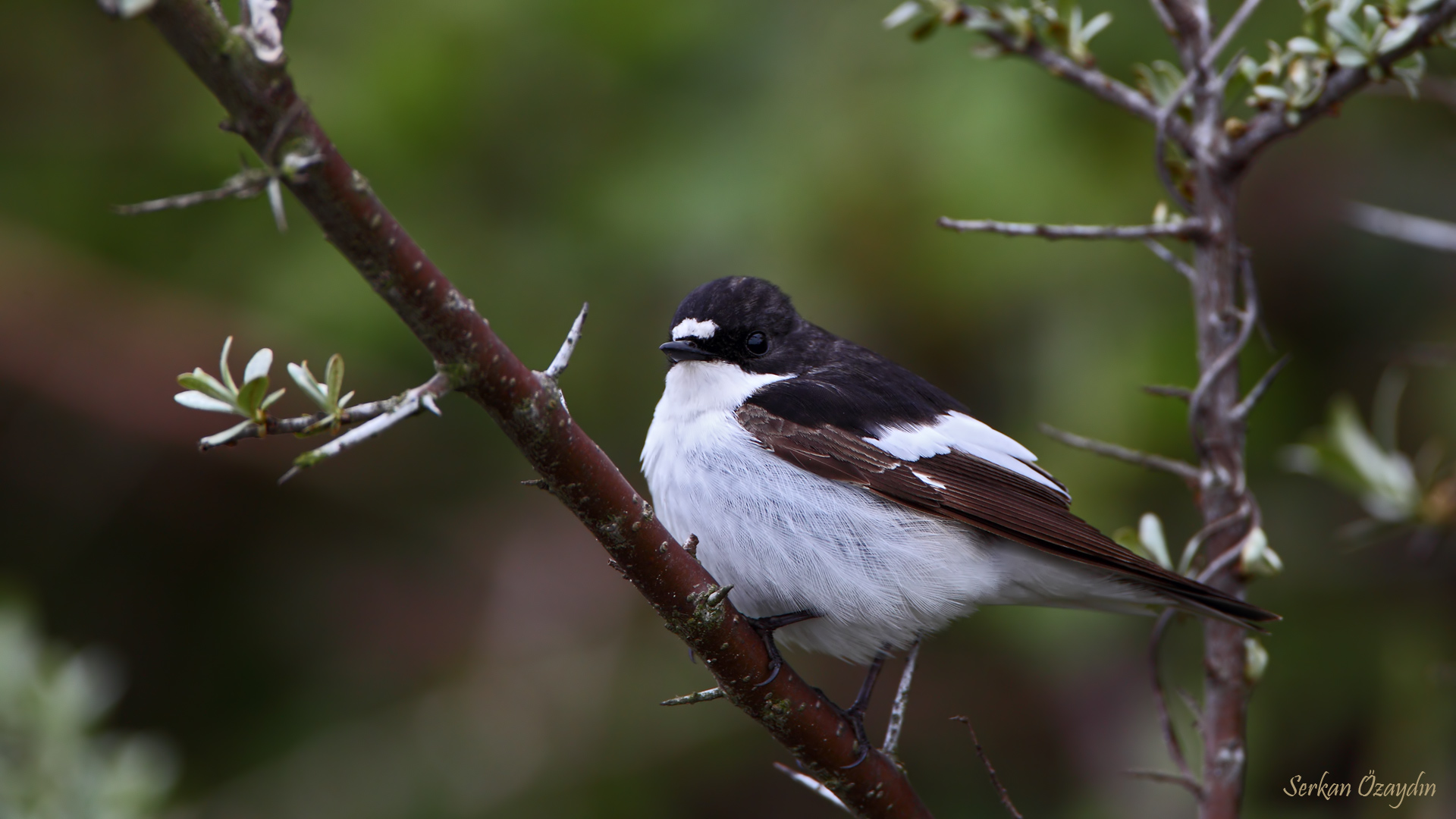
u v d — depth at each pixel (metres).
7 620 7.96
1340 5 5.59
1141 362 9.38
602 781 10.39
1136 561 5.90
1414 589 9.55
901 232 9.94
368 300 10.54
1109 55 9.61
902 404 7.27
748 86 10.80
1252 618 5.53
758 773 10.48
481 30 10.66
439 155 10.76
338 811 10.50
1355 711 9.45
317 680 11.27
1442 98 7.05
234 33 3.44
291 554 11.71
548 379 4.34
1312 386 10.17
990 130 9.72
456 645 11.32
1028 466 7.40
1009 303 9.97
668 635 10.83
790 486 6.73
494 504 11.52
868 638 6.82
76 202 11.09
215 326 11.03
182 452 11.43
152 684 11.38
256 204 10.84
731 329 7.41
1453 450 9.55
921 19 7.73
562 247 10.69
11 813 7.32
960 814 10.37
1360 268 10.20
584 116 11.03
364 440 3.80
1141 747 9.84
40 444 11.52
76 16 11.04
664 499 7.02
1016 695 10.60
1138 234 5.78
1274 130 5.73
